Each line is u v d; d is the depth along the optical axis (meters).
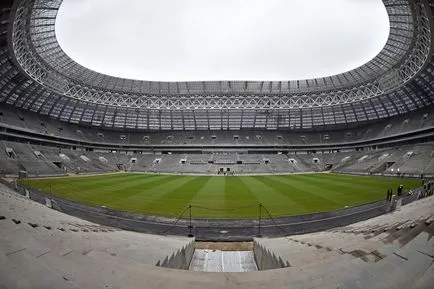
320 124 78.75
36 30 41.97
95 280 3.16
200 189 33.75
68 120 71.81
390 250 4.77
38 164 50.56
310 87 67.81
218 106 73.25
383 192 29.50
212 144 79.81
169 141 81.56
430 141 54.44
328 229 16.94
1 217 5.75
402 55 48.50
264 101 72.62
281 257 6.57
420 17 35.84
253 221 19.16
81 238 7.46
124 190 32.06
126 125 80.00
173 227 17.81
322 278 3.51
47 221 9.02
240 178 50.25
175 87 70.94
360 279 3.29
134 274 3.60
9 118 55.25
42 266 3.07
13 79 52.03
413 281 3.05
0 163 43.66
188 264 11.09
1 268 2.72
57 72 56.19
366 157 66.06
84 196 27.30
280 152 79.25
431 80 51.50
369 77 59.31
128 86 68.38
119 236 10.61
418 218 8.18
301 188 34.03
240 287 3.24
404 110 64.38
